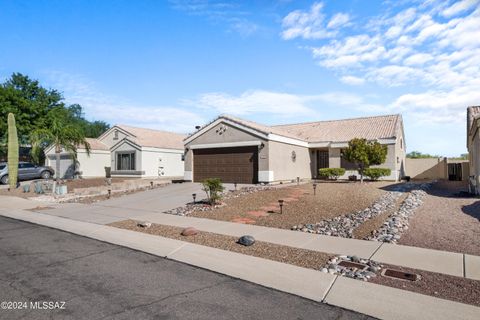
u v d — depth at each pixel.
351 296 5.12
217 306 4.84
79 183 26.42
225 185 20.69
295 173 23.81
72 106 76.06
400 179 25.70
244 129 20.95
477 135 14.59
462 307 4.66
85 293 5.31
